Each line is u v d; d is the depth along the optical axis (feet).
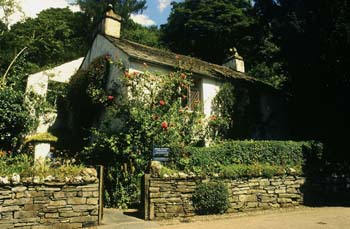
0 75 61.16
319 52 45.55
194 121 42.01
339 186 38.60
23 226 22.22
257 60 92.79
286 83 58.59
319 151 40.68
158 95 40.29
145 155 34.19
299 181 35.55
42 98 54.19
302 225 25.08
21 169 23.85
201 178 29.84
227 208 29.99
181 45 108.88
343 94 44.55
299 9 48.08
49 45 94.79
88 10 112.78
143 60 43.50
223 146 35.09
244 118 53.21
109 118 42.09
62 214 23.65
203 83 49.83
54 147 50.57
